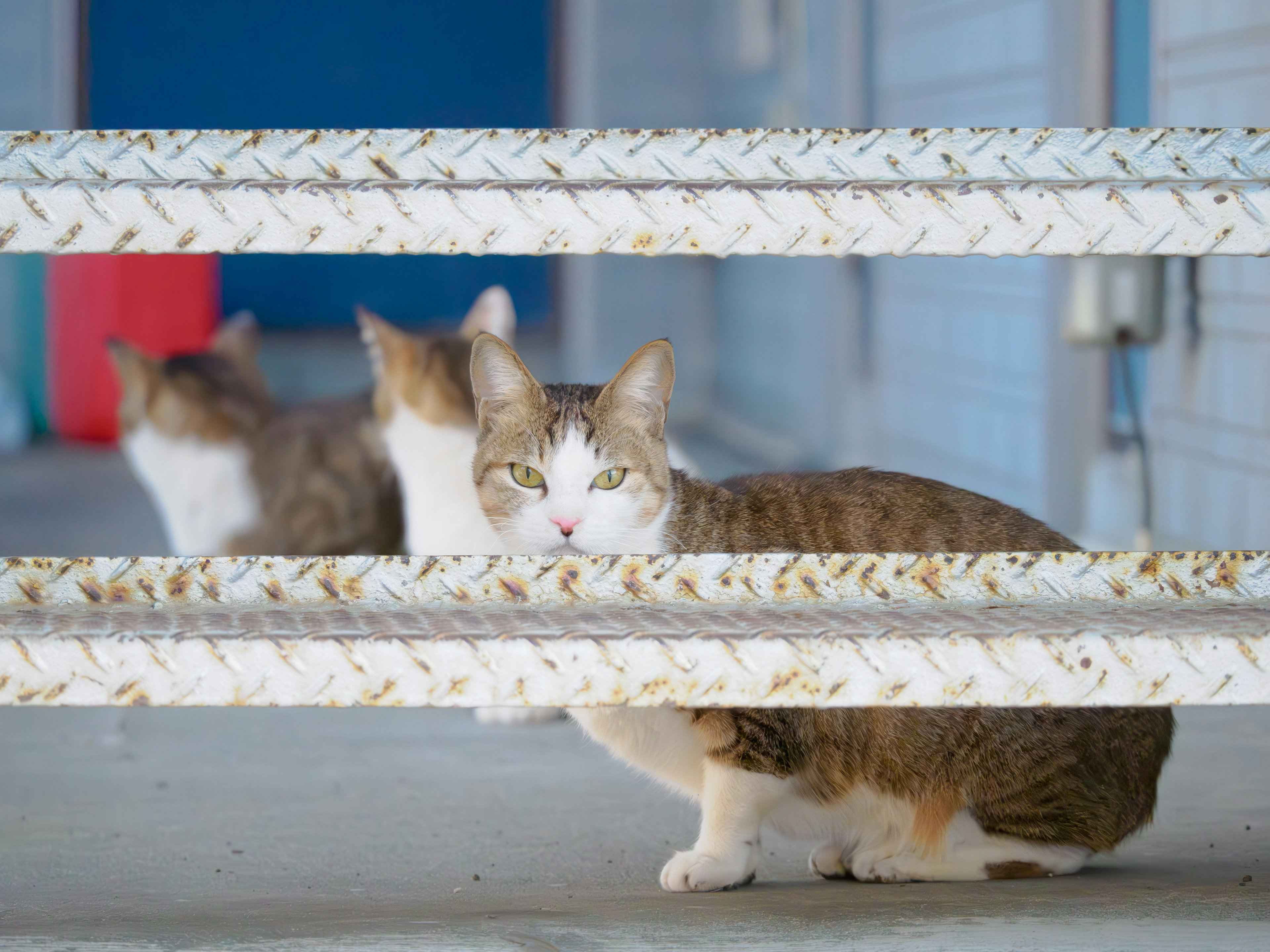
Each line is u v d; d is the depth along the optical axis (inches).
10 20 392.8
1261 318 148.3
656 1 460.4
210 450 153.5
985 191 48.4
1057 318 192.5
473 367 93.7
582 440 90.3
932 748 74.4
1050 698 45.1
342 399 167.3
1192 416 165.0
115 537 245.0
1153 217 48.4
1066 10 185.0
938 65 256.7
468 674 44.8
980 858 73.1
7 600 52.9
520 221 48.4
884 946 50.3
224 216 48.1
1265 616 48.2
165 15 624.4
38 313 381.4
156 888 68.1
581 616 49.4
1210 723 116.4
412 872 72.9
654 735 75.3
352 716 128.0
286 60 637.9
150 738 117.6
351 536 154.4
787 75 363.6
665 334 467.8
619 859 76.8
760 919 56.2
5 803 93.4
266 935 52.6
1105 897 62.1
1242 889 64.2
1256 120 146.6
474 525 134.4
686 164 50.6
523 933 53.0
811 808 77.0
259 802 94.0
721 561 54.0
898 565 54.1
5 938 52.2
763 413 397.4
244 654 44.4
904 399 286.7
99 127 625.3
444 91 650.2
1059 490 194.2
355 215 48.3
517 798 95.4
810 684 45.1
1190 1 159.8
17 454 357.7
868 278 312.3
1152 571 54.1
